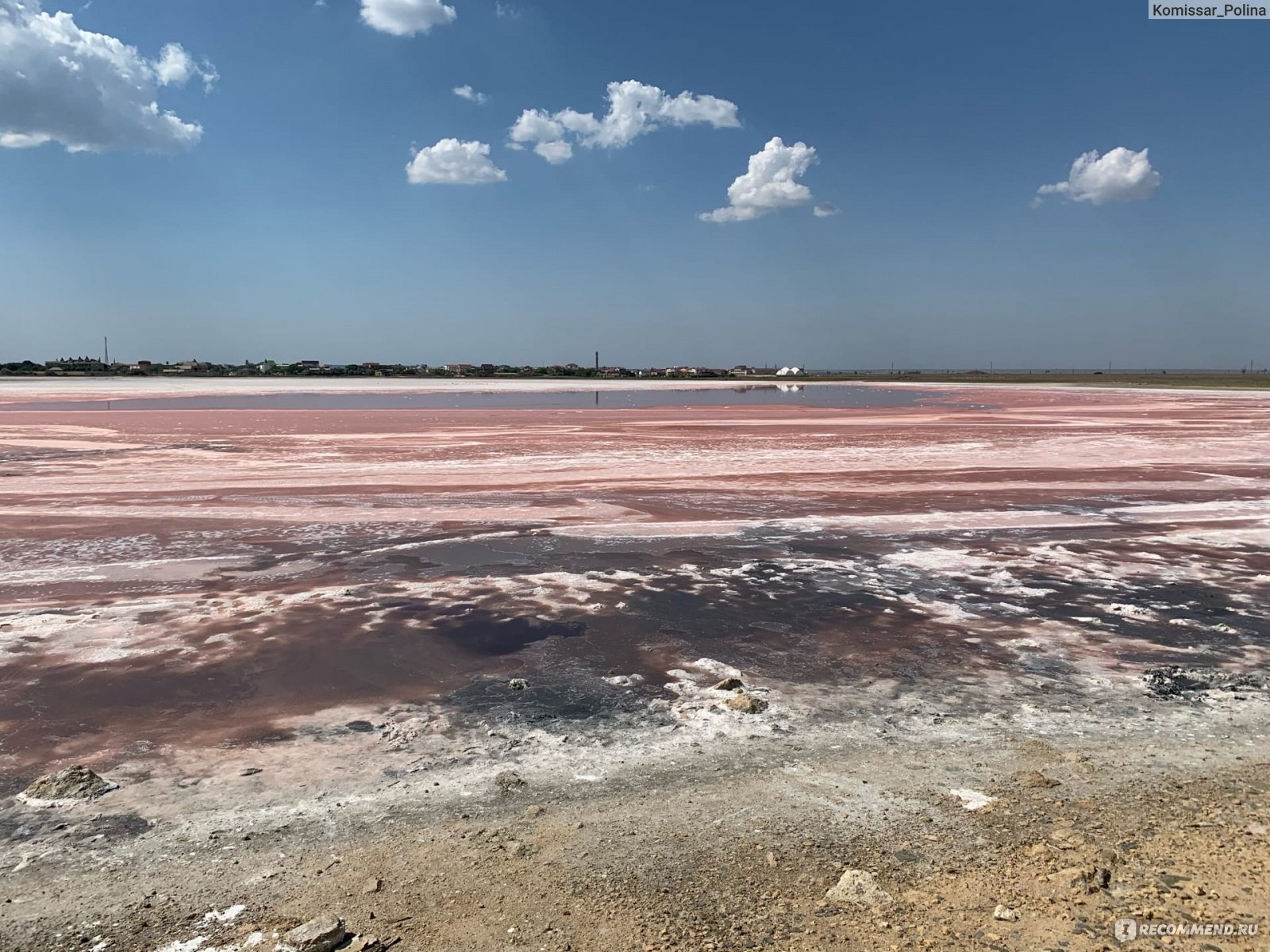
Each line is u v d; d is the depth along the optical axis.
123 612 7.32
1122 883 3.35
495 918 3.22
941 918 3.16
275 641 6.61
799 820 3.97
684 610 7.50
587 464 17.53
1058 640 6.72
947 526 11.30
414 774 4.49
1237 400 50.75
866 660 6.26
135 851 3.75
